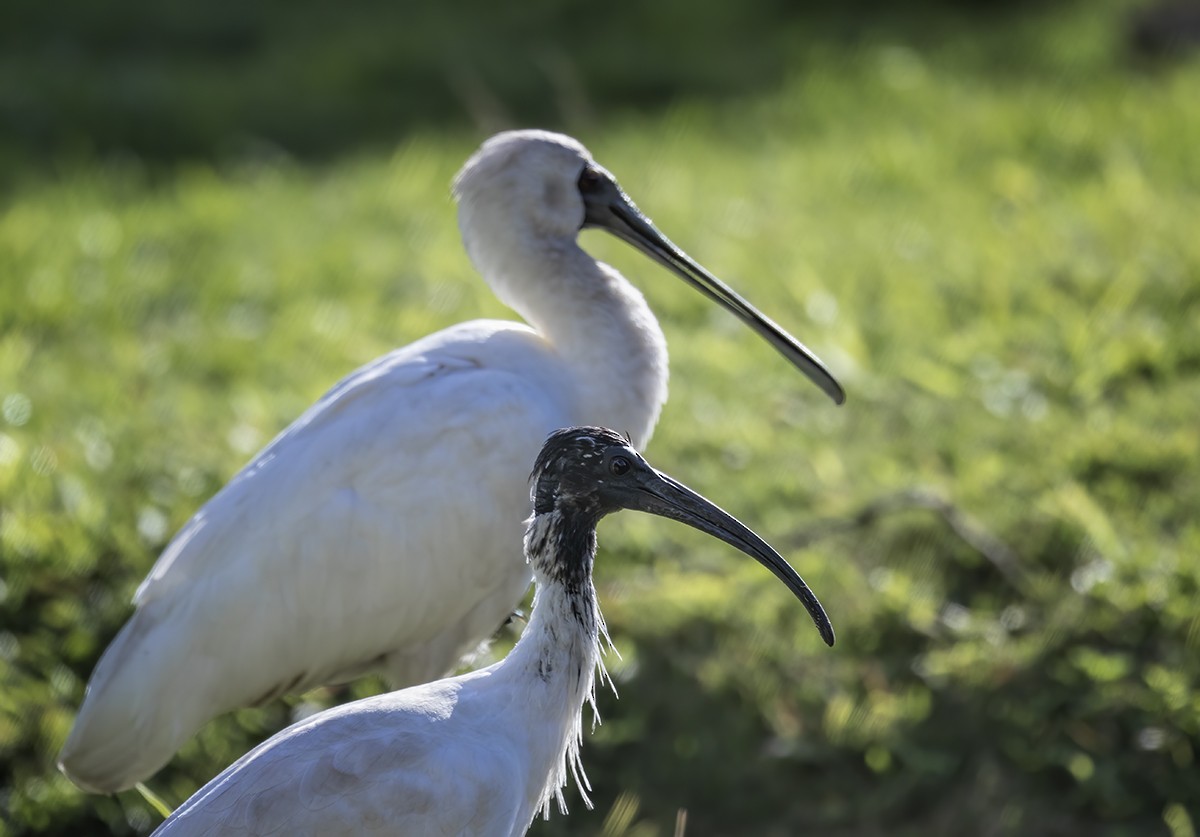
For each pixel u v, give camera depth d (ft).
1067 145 59.47
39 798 29.96
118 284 52.34
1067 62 75.51
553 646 21.97
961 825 29.78
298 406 41.45
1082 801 29.60
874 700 31.53
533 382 28.19
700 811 30.50
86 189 63.41
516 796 21.59
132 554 34.22
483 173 29.63
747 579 33.94
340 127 72.49
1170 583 32.50
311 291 51.42
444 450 27.04
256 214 59.88
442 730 21.25
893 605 32.94
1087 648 31.68
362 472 26.76
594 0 88.69
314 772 20.44
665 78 75.51
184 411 42.14
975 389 40.86
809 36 82.89
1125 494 35.88
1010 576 33.58
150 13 90.17
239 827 20.12
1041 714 30.58
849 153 61.87
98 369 45.52
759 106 70.69
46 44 86.33
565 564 21.86
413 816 20.62
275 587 26.40
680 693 31.76
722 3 88.28
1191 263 45.47
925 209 54.44
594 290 29.17
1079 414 39.47
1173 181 53.62
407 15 90.12
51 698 31.40
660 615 33.04
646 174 60.13
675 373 43.14
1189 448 36.94
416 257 54.13
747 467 38.42
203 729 31.01
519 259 29.37
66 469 38.09
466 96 71.31
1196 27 75.41
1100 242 48.55
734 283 48.96
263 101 75.10
